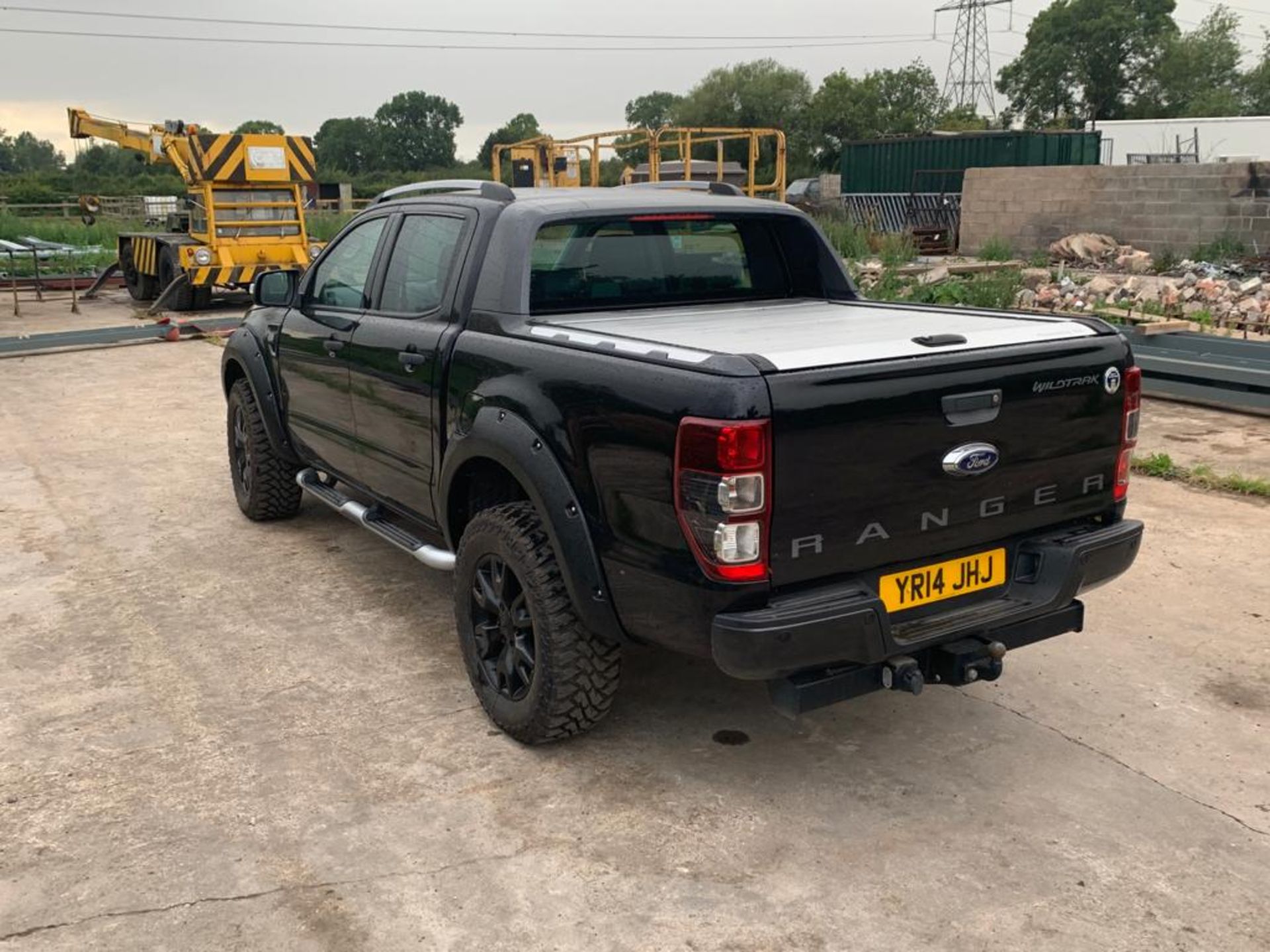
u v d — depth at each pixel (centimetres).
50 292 2084
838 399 284
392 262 453
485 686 377
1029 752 360
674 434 286
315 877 296
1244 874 295
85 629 467
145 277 1831
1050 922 276
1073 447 335
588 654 342
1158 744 365
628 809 328
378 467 458
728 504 276
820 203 2972
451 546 411
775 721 383
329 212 3119
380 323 440
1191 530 575
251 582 522
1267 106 8344
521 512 355
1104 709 389
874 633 294
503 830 317
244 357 569
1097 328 347
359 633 462
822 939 270
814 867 299
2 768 353
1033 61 8444
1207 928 273
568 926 276
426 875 297
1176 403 877
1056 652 436
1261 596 487
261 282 534
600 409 312
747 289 459
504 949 268
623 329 365
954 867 299
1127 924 275
